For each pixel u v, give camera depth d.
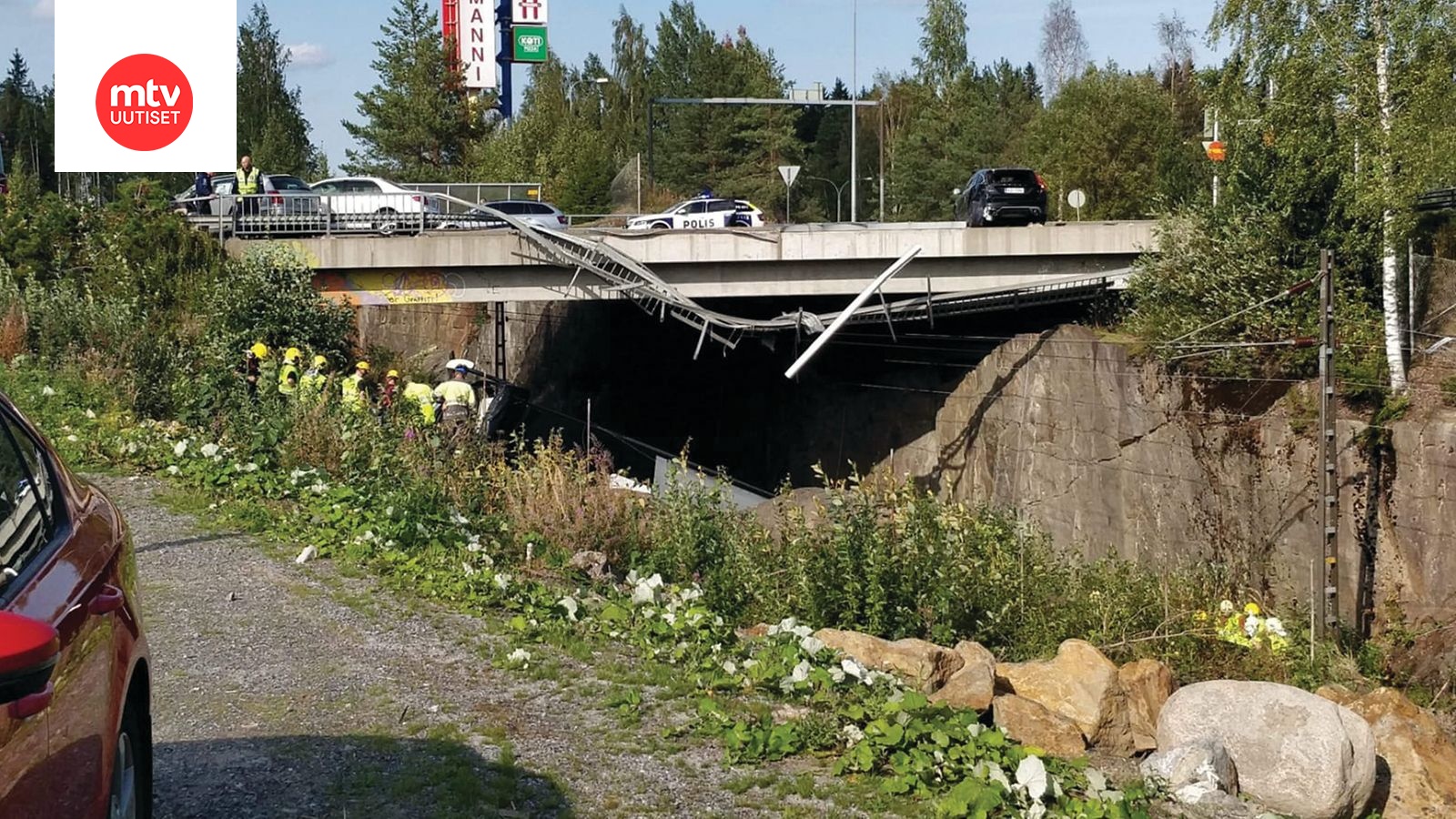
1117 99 51.66
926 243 30.73
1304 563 20.80
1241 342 22.98
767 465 39.97
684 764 6.69
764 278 31.34
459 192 40.34
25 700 3.06
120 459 15.03
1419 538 18.84
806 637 8.66
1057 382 28.38
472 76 69.50
